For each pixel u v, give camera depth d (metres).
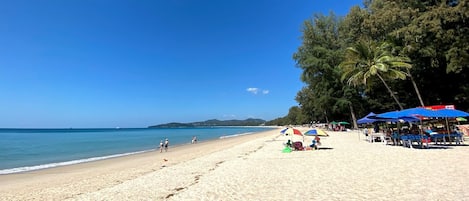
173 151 30.62
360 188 8.10
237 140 46.62
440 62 31.47
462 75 33.31
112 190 10.14
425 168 10.42
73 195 10.01
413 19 28.77
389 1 32.47
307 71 50.44
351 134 39.62
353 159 14.04
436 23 26.14
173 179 11.65
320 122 107.75
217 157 19.45
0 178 16.03
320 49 48.38
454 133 19.47
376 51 28.55
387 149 17.67
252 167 13.40
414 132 19.81
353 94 48.47
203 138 65.31
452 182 8.08
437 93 37.31
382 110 49.59
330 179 9.58
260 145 28.86
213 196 8.23
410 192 7.33
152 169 15.95
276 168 12.67
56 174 16.98
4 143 50.50
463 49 26.89
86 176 15.48
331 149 19.62
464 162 11.24
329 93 49.44
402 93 41.16
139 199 8.50
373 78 31.80
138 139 63.31
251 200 7.57
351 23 39.88
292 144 20.72
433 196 6.84
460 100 34.91
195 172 13.18
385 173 9.99
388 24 31.05
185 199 8.12
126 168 18.20
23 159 26.27
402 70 34.06
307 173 10.96
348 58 31.78
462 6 25.30
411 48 29.06
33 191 11.62
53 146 43.03
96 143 49.84
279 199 7.50
